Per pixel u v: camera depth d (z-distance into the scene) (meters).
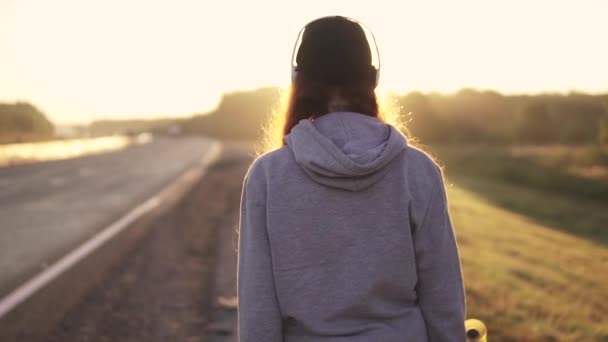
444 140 54.69
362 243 1.25
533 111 55.53
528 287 5.70
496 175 23.97
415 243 1.31
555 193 20.02
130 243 8.16
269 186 1.29
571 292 5.81
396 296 1.28
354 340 1.23
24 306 5.20
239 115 134.88
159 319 4.85
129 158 32.78
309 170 1.26
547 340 4.08
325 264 1.25
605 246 9.70
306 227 1.25
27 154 31.12
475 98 79.19
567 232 11.76
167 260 7.11
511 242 8.78
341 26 1.38
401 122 1.71
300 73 1.40
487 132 56.31
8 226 9.52
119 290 5.74
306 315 1.24
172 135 142.12
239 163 29.38
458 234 8.88
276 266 1.26
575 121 56.91
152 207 12.12
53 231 9.06
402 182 1.30
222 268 6.61
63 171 22.28
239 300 1.30
